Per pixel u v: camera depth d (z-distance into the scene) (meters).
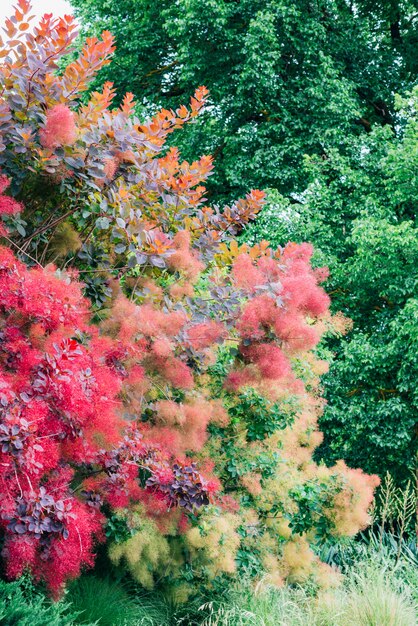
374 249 9.76
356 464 10.49
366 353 9.81
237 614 5.51
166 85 13.40
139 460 4.63
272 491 5.86
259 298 5.21
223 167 12.12
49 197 4.99
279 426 5.79
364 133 11.72
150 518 5.28
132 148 5.26
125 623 4.98
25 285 4.00
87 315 5.12
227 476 5.91
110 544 5.25
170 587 5.83
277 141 11.90
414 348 9.42
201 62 11.69
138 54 12.52
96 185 4.79
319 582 6.14
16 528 3.34
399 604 5.48
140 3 12.46
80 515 3.82
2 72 4.60
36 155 4.60
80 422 3.88
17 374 3.87
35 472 3.38
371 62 12.48
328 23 12.09
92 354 4.38
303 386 5.73
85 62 4.64
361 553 7.01
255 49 10.98
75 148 4.68
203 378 5.75
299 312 5.44
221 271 5.86
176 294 5.46
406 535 8.80
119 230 4.80
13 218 4.62
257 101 11.39
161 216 5.51
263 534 6.03
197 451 5.62
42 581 4.55
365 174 10.94
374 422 9.88
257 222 10.71
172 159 5.73
